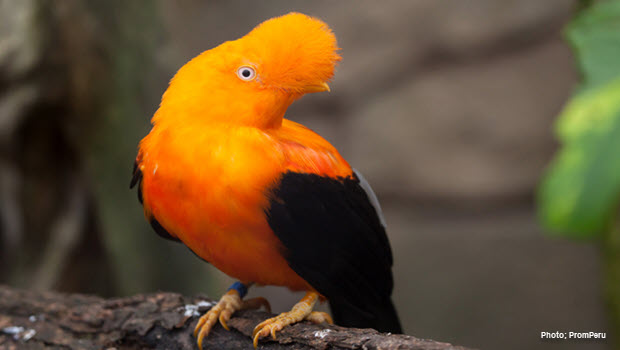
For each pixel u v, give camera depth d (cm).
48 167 1171
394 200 1853
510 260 1720
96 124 1152
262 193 482
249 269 533
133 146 1188
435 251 1772
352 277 548
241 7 1975
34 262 1177
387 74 1859
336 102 1895
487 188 1759
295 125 582
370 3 1862
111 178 1188
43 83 1071
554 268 1692
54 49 1066
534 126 1733
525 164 1742
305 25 509
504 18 1748
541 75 1739
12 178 1129
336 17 1889
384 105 1853
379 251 578
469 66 1797
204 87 495
